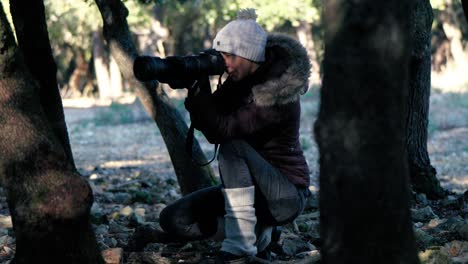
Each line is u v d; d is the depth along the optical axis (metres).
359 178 2.54
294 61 3.87
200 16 36.12
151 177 11.70
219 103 4.04
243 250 3.98
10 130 3.43
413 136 7.16
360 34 2.47
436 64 47.78
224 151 4.01
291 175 4.10
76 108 32.41
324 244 2.66
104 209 7.66
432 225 5.62
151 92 6.24
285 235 5.28
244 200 3.97
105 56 41.41
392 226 2.57
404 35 2.51
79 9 27.62
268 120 3.91
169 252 4.95
